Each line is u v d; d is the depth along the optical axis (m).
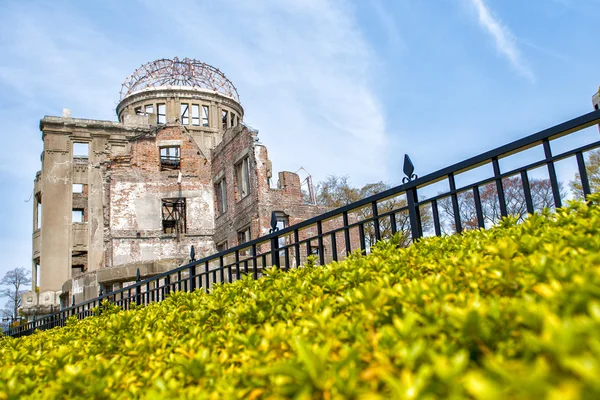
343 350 1.54
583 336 1.12
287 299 2.78
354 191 40.75
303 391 1.30
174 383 1.75
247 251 22.03
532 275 1.80
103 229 25.75
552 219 3.00
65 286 19.97
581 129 3.23
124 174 26.67
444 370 1.17
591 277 1.47
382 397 1.21
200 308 3.52
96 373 2.07
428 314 1.63
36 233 35.78
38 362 3.03
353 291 2.38
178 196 27.33
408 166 4.27
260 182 23.14
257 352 1.77
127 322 3.50
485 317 1.51
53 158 34.66
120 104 41.28
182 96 40.00
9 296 61.31
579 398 0.94
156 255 26.19
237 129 25.30
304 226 5.12
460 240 3.29
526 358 1.22
